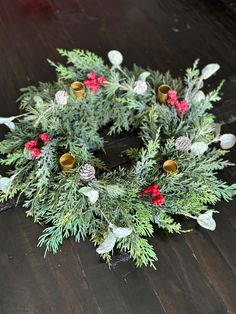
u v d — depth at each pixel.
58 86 0.60
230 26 0.79
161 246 0.49
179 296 0.46
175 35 0.77
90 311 0.45
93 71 0.61
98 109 0.59
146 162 0.50
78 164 0.52
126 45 0.75
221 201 0.54
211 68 0.59
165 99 0.59
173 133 0.56
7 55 0.72
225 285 0.47
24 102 0.60
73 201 0.49
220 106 0.64
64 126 0.56
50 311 0.45
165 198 0.51
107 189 0.48
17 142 0.55
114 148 0.58
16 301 0.45
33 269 0.48
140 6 0.82
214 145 0.59
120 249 0.49
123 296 0.46
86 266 0.48
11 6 0.80
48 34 0.76
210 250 0.49
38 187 0.51
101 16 0.80
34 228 0.51
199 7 0.82
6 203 0.52
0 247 0.49
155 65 0.72
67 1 0.82
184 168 0.53
